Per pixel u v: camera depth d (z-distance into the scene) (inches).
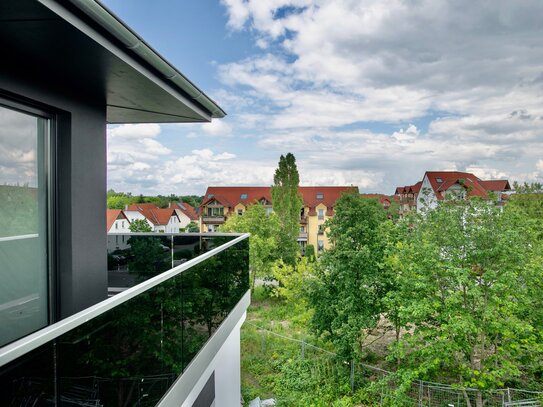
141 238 267.1
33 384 71.3
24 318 128.1
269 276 1139.3
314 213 1948.8
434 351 448.5
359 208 600.7
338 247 602.5
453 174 2183.8
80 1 92.4
